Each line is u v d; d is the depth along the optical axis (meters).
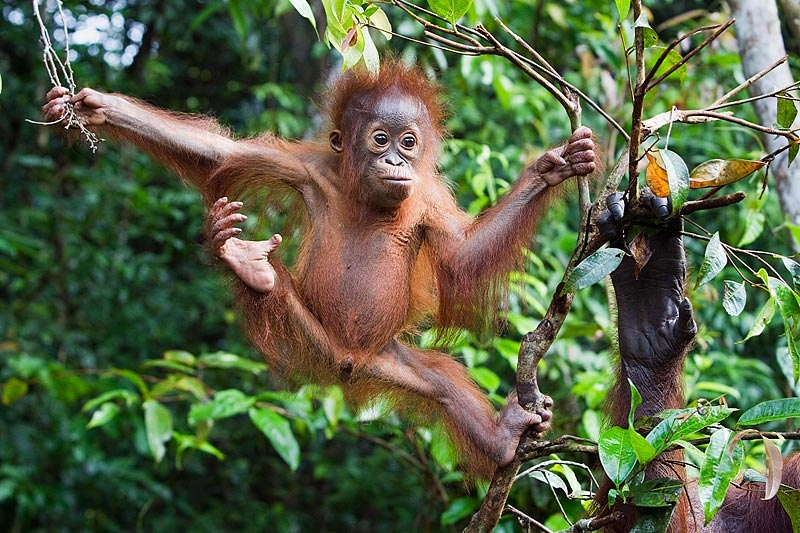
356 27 3.49
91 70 13.20
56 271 12.18
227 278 4.27
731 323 8.11
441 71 8.21
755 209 5.58
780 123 3.34
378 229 4.45
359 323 4.36
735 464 2.65
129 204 11.98
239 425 12.27
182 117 4.57
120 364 11.84
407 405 4.48
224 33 14.03
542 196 3.98
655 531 3.01
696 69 8.20
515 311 6.61
